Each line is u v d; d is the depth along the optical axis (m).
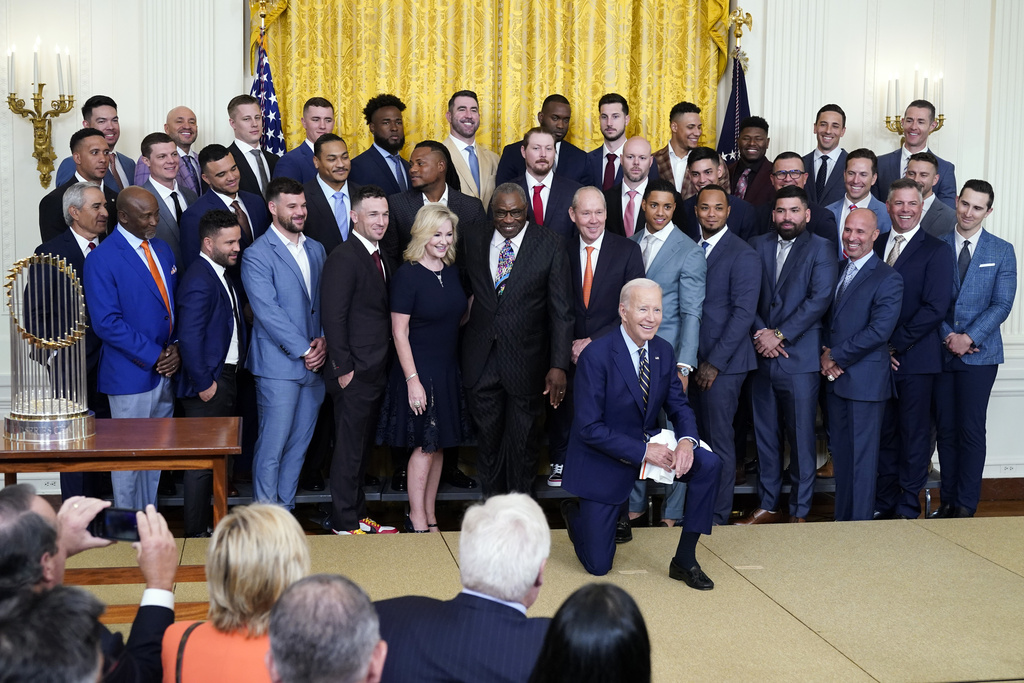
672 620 3.59
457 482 5.42
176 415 5.09
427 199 5.11
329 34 6.08
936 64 6.40
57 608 1.34
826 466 6.01
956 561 4.27
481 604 2.10
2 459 3.24
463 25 6.15
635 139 5.31
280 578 1.89
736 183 5.97
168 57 5.91
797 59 6.34
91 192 4.64
